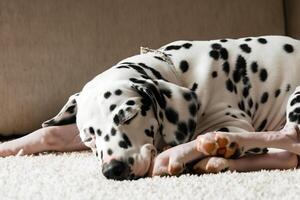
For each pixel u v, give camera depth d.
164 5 3.23
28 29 3.03
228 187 1.54
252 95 2.25
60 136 2.48
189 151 1.78
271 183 1.57
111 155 1.82
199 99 2.17
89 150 2.54
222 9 3.32
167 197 1.49
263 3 3.40
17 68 3.03
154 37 3.21
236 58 2.27
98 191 1.60
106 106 1.93
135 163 1.81
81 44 3.10
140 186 1.62
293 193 1.46
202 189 1.54
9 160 2.22
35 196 1.60
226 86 2.22
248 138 1.81
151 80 2.03
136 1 3.18
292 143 1.85
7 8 3.00
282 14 3.45
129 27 3.17
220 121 2.14
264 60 2.28
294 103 2.07
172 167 1.75
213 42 2.34
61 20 3.07
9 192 1.67
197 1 3.28
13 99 3.04
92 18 3.11
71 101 2.33
